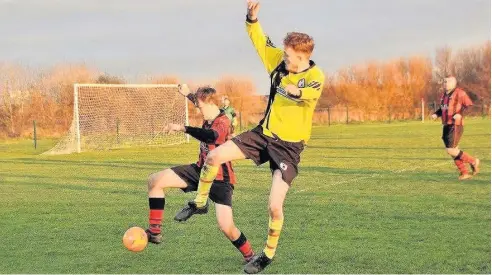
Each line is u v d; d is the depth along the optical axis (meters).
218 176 5.47
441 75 44.50
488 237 6.62
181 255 6.11
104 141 25.91
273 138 5.18
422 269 5.45
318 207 8.70
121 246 6.55
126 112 26.67
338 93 44.62
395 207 8.58
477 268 5.45
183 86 5.83
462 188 10.38
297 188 10.85
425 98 44.53
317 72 5.13
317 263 5.70
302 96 4.86
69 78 37.75
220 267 5.66
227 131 5.61
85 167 16.33
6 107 36.66
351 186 10.98
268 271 5.45
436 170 13.23
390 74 44.28
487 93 43.25
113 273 5.50
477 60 43.47
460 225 7.27
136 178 13.39
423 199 9.26
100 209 9.10
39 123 37.09
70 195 10.72
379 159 16.22
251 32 5.59
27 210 9.05
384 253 6.01
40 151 25.52
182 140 27.75
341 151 19.20
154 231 5.57
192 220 7.95
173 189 11.19
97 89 26.02
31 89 37.19
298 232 7.04
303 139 5.23
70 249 6.44
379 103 44.12
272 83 5.33
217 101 5.78
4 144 31.38
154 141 27.14
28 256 6.15
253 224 7.70
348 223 7.51
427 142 22.38
